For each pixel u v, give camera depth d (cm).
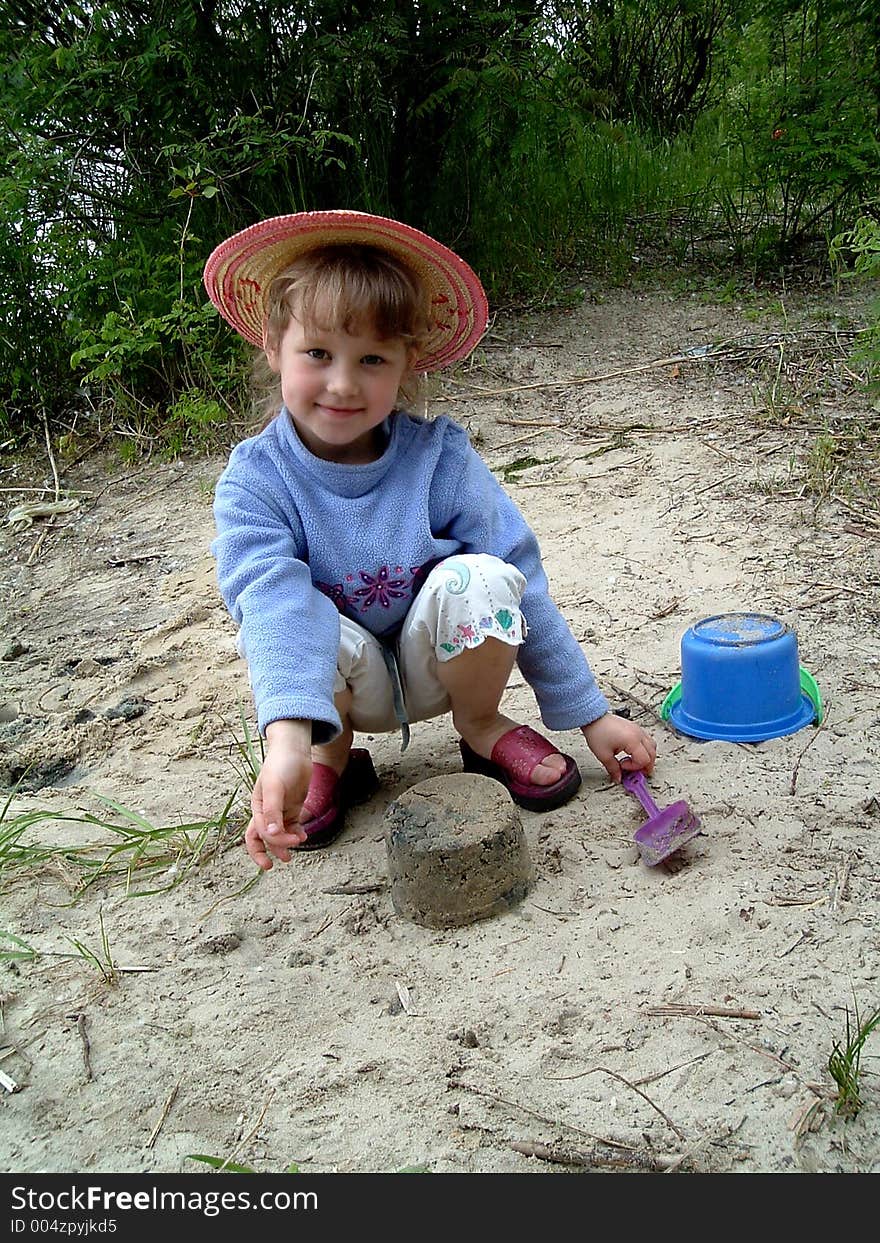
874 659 173
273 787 118
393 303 130
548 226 406
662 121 565
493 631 138
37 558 258
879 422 263
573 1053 110
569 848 138
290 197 324
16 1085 113
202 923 133
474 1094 107
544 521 235
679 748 157
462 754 157
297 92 324
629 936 123
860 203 356
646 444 266
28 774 171
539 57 355
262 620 129
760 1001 113
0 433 328
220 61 317
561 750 160
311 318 129
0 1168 105
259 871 141
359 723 147
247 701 184
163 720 181
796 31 375
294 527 139
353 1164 102
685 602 198
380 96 321
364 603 142
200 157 306
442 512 145
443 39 338
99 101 306
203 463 296
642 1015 113
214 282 146
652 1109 104
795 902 126
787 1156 99
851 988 114
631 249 403
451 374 319
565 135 389
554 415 289
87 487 294
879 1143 100
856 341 300
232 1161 103
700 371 306
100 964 125
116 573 245
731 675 157
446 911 127
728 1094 104
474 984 119
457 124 353
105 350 304
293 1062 112
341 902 134
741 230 402
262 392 278
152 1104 110
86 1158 105
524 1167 100
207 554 247
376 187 346
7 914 138
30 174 309
